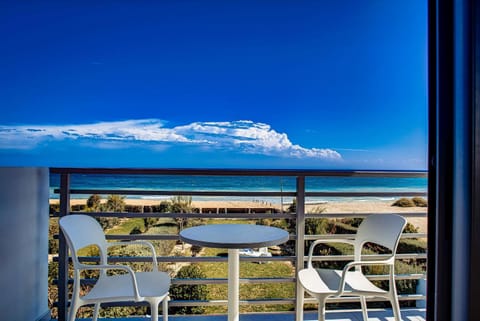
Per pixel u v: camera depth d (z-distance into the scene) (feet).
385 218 6.35
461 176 3.83
